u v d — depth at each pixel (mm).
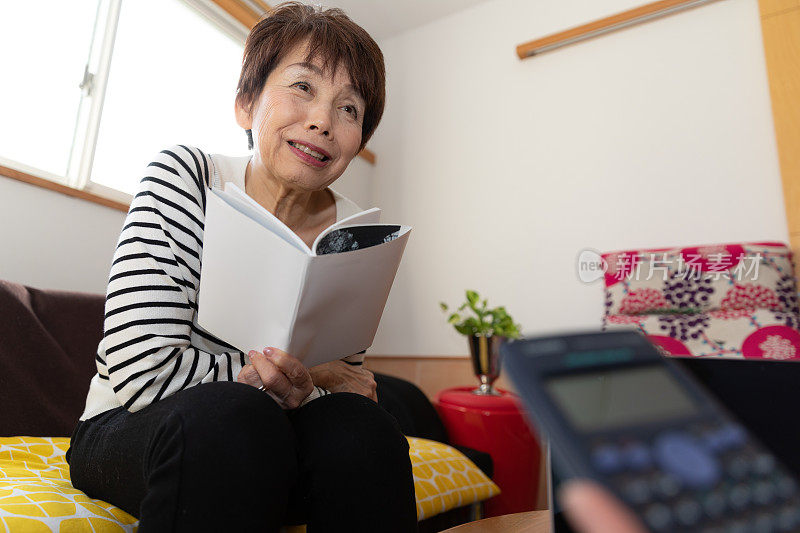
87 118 1696
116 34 1783
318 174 847
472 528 658
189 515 459
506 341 261
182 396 542
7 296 1175
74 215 1596
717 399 387
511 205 2475
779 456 358
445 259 2586
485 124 2645
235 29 2221
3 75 1517
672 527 184
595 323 2150
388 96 2998
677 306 1807
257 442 503
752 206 1966
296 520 609
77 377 1228
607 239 2213
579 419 220
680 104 2174
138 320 621
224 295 619
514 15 2684
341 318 655
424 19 2930
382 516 548
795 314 1640
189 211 736
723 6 2156
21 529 579
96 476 640
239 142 2264
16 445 982
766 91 2020
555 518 390
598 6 2457
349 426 585
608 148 2291
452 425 1808
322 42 848
